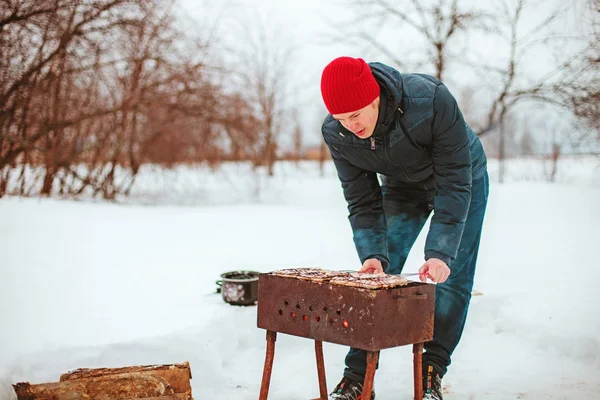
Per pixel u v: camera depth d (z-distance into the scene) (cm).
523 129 1631
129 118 1247
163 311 400
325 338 239
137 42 1105
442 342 298
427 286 246
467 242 299
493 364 357
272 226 881
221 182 1554
